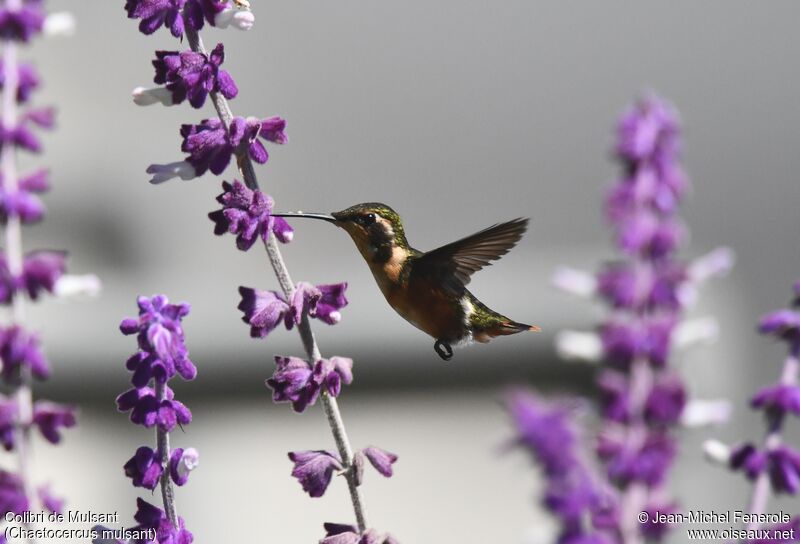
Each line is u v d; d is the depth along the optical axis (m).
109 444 13.11
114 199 14.28
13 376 4.33
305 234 14.54
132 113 14.52
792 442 12.52
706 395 13.35
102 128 14.42
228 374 13.64
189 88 4.61
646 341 3.29
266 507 13.33
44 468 12.72
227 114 4.78
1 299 4.30
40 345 4.36
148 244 14.27
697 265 3.38
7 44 4.48
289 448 13.61
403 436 13.73
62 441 4.40
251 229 4.70
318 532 13.31
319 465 4.67
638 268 3.40
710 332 3.33
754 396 3.86
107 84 14.55
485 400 13.76
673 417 3.24
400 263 7.75
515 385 2.83
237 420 13.62
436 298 7.76
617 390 3.28
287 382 4.68
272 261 4.77
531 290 14.16
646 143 3.42
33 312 13.23
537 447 2.65
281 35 15.30
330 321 4.80
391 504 13.40
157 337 4.27
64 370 13.19
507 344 13.77
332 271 14.34
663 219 3.45
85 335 13.40
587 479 2.77
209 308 13.92
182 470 4.47
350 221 7.80
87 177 14.23
